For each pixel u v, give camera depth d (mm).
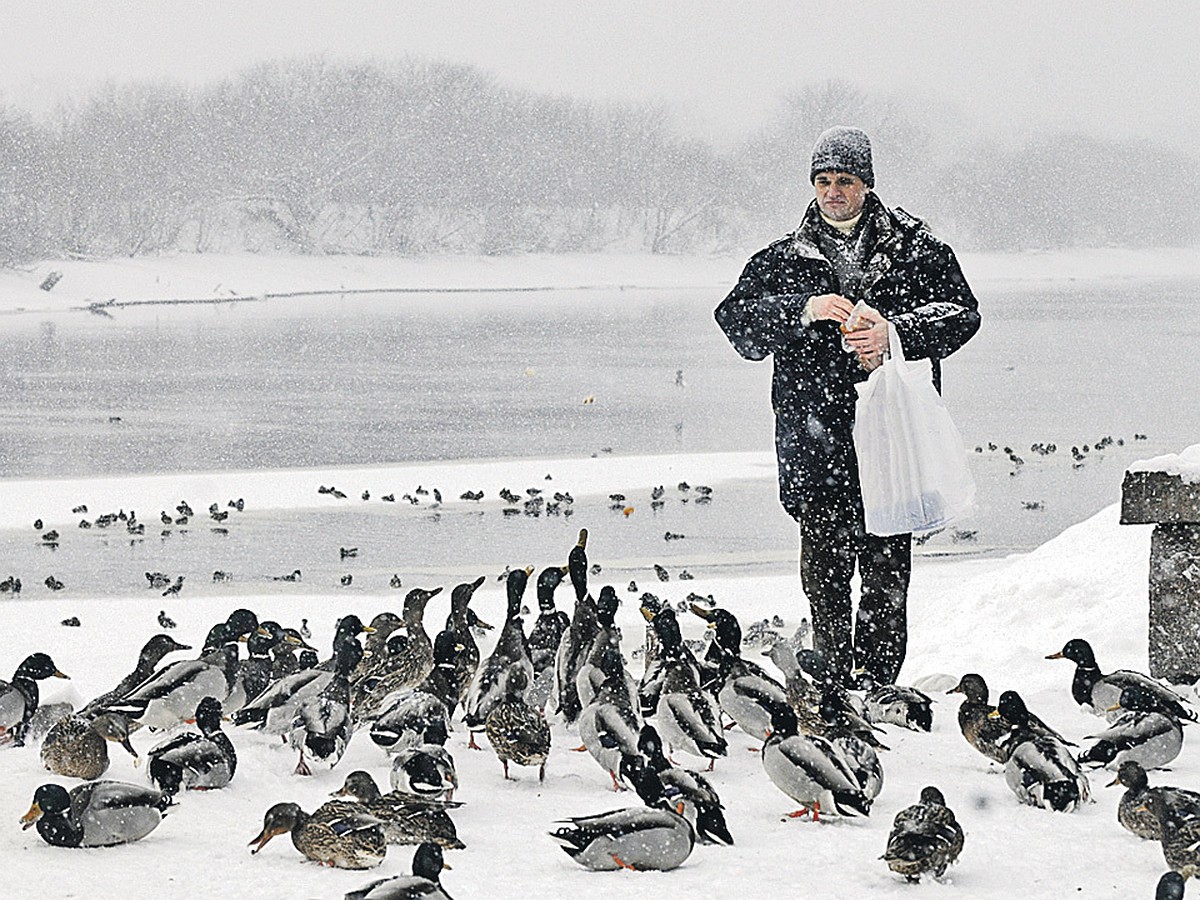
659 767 7559
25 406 50125
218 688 9578
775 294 10930
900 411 10359
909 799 7766
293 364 67125
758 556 25000
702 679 9672
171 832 7184
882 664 11055
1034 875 6488
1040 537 26828
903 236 10828
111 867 6586
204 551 25672
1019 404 50188
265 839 6703
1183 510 10352
